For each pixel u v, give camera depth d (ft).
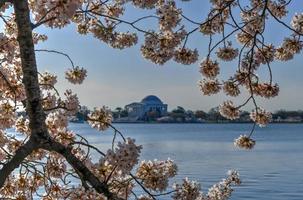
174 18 25.20
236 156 293.84
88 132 650.84
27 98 15.53
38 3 16.06
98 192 15.64
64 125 22.18
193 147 379.96
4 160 22.74
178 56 27.43
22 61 15.57
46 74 25.35
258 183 176.76
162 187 17.29
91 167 18.15
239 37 30.12
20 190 22.65
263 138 581.94
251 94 25.89
